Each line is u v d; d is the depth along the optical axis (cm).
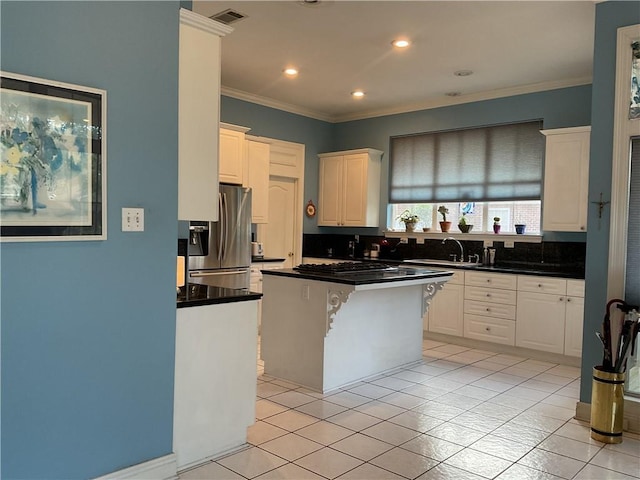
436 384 422
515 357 520
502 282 532
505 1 359
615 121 333
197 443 276
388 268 473
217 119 284
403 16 388
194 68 273
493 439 313
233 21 402
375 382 426
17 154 205
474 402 379
